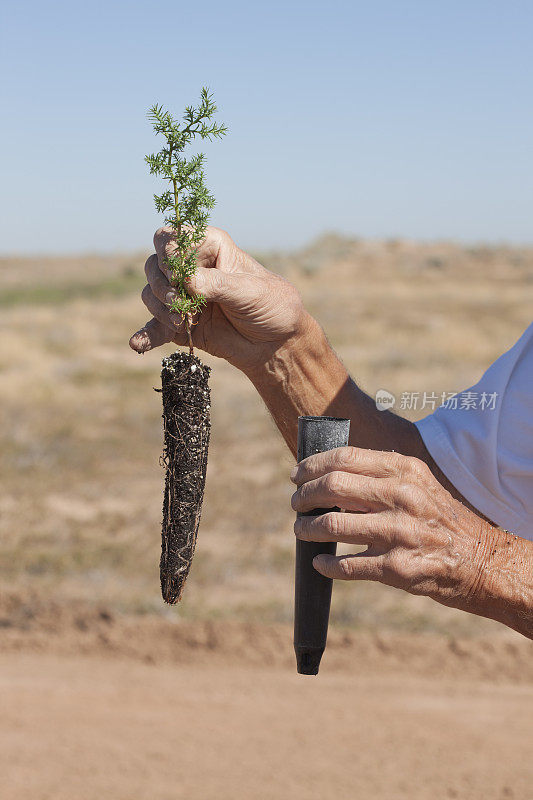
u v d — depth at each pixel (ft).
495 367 6.48
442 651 22.71
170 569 5.37
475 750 17.46
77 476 40.50
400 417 6.76
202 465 5.38
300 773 16.20
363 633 23.38
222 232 5.99
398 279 176.14
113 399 58.13
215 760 16.63
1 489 37.73
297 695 20.36
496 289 155.22
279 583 27.91
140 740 17.38
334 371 6.51
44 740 17.04
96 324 97.96
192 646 22.81
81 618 23.68
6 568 27.76
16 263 243.40
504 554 4.68
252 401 57.47
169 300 5.62
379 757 17.04
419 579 4.58
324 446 4.86
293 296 6.08
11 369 67.31
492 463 6.23
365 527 4.57
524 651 22.68
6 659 21.77
